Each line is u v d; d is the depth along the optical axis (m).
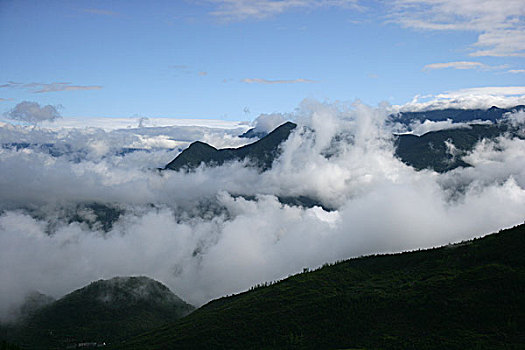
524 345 177.38
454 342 189.00
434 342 192.75
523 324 189.88
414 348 192.62
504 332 188.12
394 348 196.62
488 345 181.62
